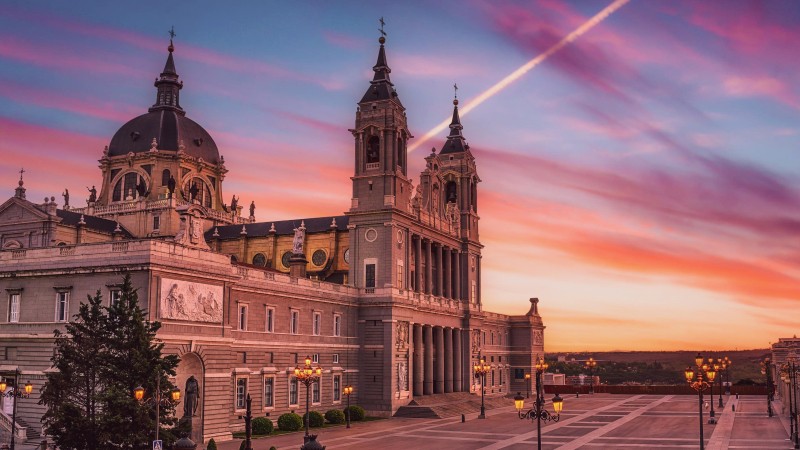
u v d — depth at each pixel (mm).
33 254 74875
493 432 87688
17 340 73188
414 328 120438
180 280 73250
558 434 85562
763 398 150125
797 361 108312
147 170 139875
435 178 132000
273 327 92750
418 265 121875
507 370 168250
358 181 115625
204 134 149875
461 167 141875
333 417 97375
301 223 134125
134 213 135125
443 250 135250
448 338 132375
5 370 72812
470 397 131625
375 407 109625
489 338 158625
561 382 184250
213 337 77000
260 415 88875
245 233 135500
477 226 146000
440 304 128000
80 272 71812
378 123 115438
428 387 122062
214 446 59781
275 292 92938
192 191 135875
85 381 61219
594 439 80562
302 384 97250
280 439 80062
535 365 172250
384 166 114500
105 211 137000
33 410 70875
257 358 89125
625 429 91062
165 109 146750
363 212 113750
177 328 72438
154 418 60250
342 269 125750
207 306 76750
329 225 130875
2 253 76250
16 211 120438
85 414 61156
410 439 80562
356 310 112062
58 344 65062
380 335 110812
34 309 73562
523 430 90000
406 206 117938
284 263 132125
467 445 75188
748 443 77375
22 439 67375
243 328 87375
